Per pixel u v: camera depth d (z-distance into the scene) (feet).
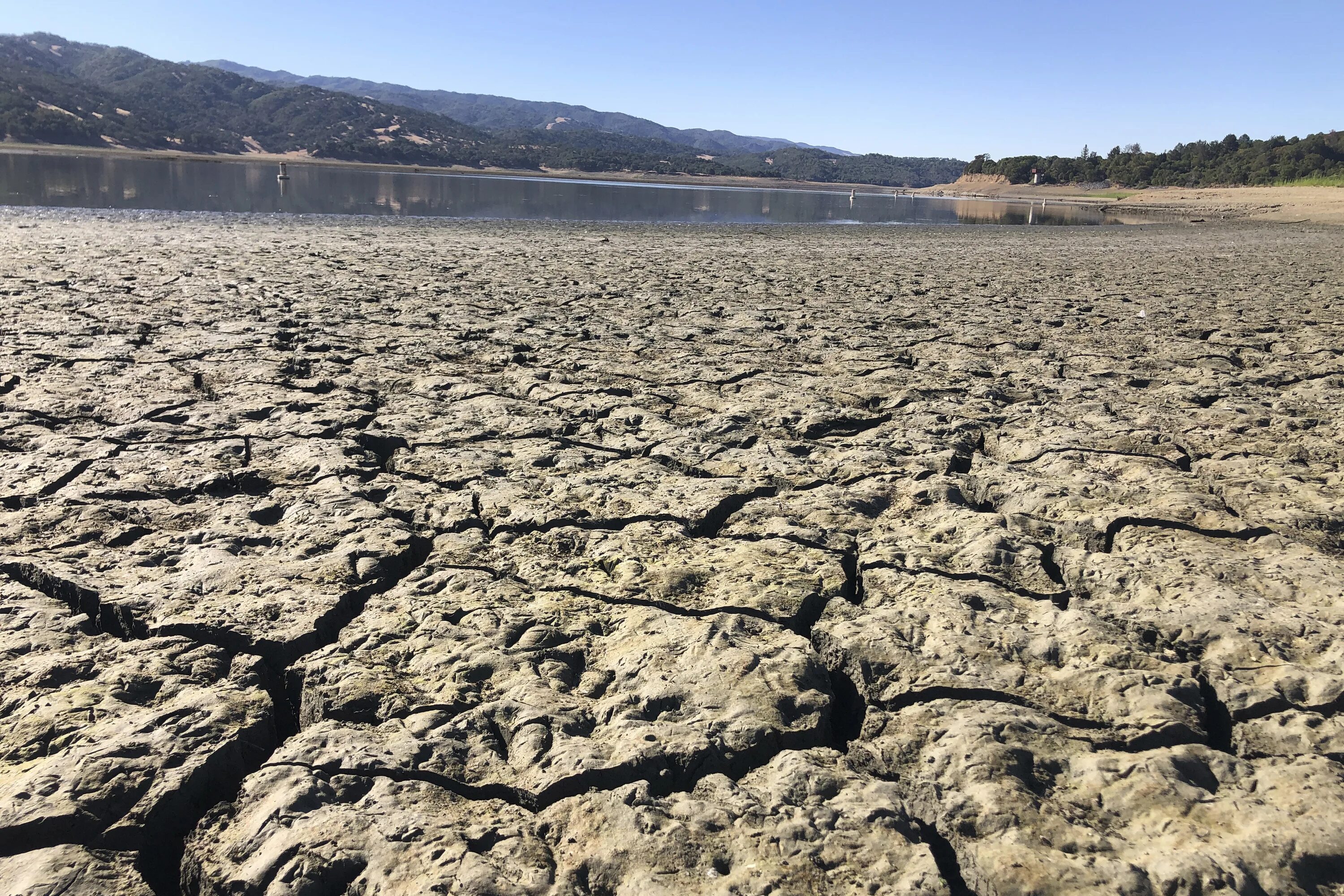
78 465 13.83
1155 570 10.92
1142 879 6.18
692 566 11.16
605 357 23.41
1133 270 51.55
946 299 36.52
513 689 8.41
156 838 6.73
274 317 26.73
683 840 6.56
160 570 10.57
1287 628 9.41
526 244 56.18
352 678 8.49
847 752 7.88
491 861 6.35
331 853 6.38
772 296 36.09
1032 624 9.70
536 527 12.25
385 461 15.56
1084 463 15.30
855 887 6.14
